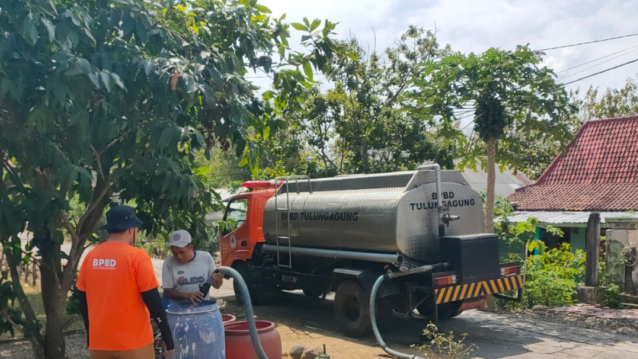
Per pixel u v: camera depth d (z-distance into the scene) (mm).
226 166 32469
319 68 6996
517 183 31031
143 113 5777
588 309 9938
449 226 8516
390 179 8586
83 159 5527
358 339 8289
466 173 28172
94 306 3926
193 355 4719
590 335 8203
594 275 10625
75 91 4773
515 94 9586
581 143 18891
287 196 10039
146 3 5965
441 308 8883
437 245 8328
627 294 10234
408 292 8086
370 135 17812
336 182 9539
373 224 8281
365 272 8320
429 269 7734
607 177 17047
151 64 5363
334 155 19953
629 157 17312
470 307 8469
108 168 6199
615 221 11117
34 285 13391
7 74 4688
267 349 5539
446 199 8523
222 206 7898
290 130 18172
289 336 8578
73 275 6719
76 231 6332
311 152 19844
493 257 8070
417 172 8250
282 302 11586
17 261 6184
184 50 6066
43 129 4727
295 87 7102
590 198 16234
